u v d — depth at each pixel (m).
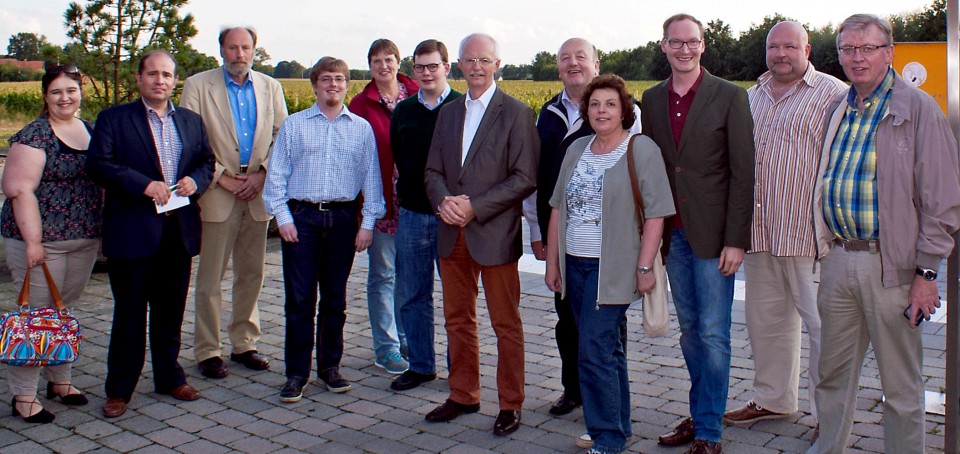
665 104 4.01
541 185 4.57
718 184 3.90
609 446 3.99
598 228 3.90
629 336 6.12
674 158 3.95
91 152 4.55
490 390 5.09
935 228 3.24
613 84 3.86
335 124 4.95
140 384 5.23
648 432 4.34
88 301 7.38
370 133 5.09
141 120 4.67
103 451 4.20
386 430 4.48
